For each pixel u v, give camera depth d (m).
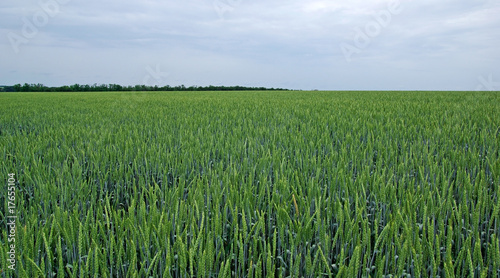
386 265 2.46
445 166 4.34
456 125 7.27
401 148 5.82
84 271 2.23
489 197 3.03
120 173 4.35
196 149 5.24
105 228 3.14
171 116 10.46
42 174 4.14
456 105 13.05
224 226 3.06
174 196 3.09
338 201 2.99
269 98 21.81
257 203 3.20
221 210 3.49
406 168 4.37
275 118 9.36
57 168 4.66
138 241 2.63
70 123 9.37
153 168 4.92
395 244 2.59
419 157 5.15
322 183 4.27
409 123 8.07
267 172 4.38
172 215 2.75
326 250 2.37
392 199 3.11
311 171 4.35
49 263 2.30
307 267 2.17
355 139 6.23
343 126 7.54
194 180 3.69
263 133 6.94
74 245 2.48
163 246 2.37
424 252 2.33
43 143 6.16
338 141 6.27
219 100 19.23
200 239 2.32
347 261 2.76
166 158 4.94
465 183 3.29
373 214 3.38
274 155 4.62
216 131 7.53
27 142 6.20
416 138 6.58
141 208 2.75
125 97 24.20
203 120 9.07
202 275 2.13
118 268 2.35
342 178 3.40
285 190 3.26
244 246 2.75
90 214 2.78
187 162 4.82
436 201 3.14
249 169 4.41
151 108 13.64
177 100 19.50
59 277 2.06
